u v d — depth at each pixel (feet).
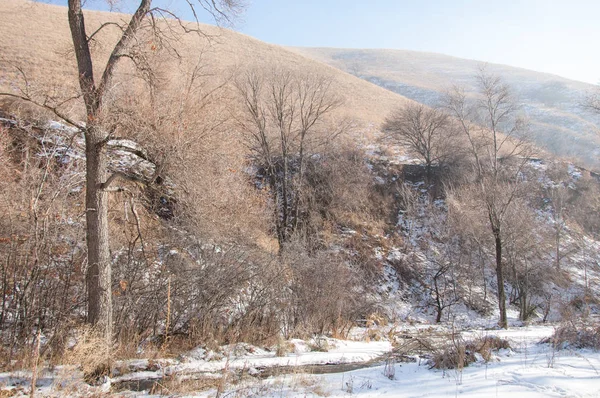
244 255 43.60
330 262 54.44
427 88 289.94
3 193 36.09
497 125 71.82
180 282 38.19
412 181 118.62
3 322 29.71
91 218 24.95
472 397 18.28
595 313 81.76
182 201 46.65
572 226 108.06
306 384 24.90
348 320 56.29
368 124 152.05
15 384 23.48
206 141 50.34
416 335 54.24
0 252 31.37
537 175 120.88
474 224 88.17
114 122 28.58
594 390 18.54
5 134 42.45
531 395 17.95
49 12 149.79
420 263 93.97
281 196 95.76
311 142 106.22
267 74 94.99
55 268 33.35
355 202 102.63
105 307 25.32
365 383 24.45
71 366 25.09
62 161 41.06
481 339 34.04
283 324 45.19
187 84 51.98
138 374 27.55
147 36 27.58
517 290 90.33
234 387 24.84
